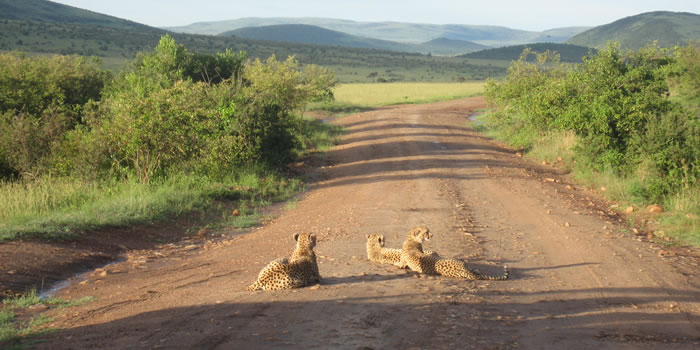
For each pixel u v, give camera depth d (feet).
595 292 24.22
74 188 50.29
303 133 101.71
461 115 150.71
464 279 25.90
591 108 66.74
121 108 57.67
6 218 40.14
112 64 359.66
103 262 32.40
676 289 25.12
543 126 91.45
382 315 19.61
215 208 49.98
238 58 115.03
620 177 60.95
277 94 97.45
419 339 17.20
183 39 602.85
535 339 17.67
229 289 24.77
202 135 62.54
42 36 476.54
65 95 89.76
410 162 79.10
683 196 46.52
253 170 66.69
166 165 60.75
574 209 48.57
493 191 57.88
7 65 85.15
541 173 71.31
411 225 42.24
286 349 16.06
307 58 597.11
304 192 60.85
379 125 125.08
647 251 33.81
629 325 19.51
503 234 38.86
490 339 17.51
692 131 56.13
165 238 39.22
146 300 23.80
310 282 24.76
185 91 61.82
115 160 58.08
